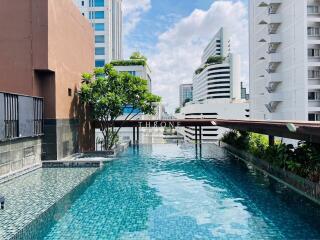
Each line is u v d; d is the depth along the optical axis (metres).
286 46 43.34
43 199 14.26
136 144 43.72
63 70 25.45
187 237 10.75
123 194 16.39
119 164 26.22
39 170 21.78
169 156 31.22
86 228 11.58
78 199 15.43
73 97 28.08
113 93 28.38
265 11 48.84
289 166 17.38
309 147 17.44
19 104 19.72
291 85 42.00
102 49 64.06
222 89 124.75
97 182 19.19
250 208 13.93
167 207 14.16
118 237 10.69
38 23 22.28
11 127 18.75
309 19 38.56
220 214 13.16
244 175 21.38
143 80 30.48
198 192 16.84
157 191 17.05
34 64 22.23
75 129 28.44
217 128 73.19
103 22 64.19
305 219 12.40
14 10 22.34
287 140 39.50
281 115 45.19
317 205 14.12
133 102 30.27
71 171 21.52
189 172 22.58
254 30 55.62
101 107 29.11
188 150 36.50
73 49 28.38
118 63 62.16
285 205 14.24
